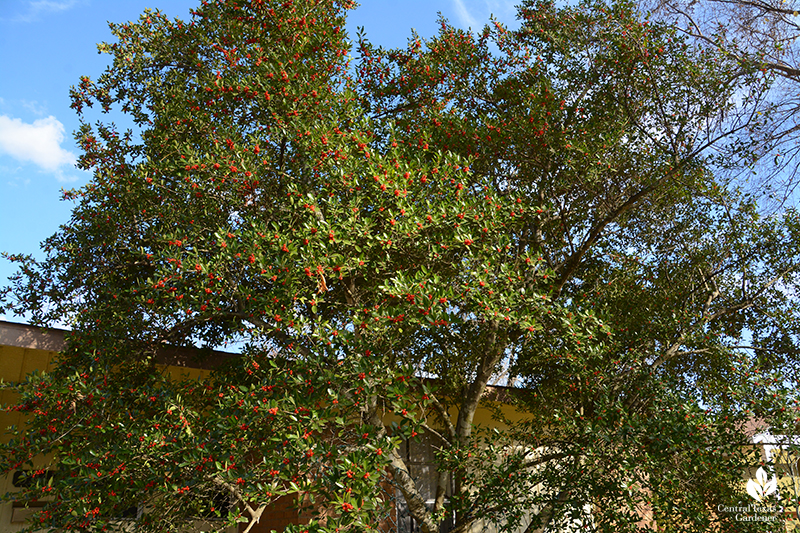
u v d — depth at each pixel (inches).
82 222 249.8
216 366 266.7
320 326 199.9
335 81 273.6
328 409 180.7
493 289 216.7
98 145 256.1
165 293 212.4
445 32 330.6
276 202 246.8
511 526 225.5
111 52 287.6
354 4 298.8
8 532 241.8
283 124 238.1
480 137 284.8
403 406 184.2
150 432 189.8
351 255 223.8
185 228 236.1
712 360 309.0
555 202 314.5
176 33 287.3
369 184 223.9
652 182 296.7
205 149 250.1
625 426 209.2
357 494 165.0
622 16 302.5
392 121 265.9
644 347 291.3
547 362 289.4
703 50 298.2
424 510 249.3
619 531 212.2
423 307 190.1
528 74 320.8
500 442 281.0
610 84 308.2
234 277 221.8
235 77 259.0
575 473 217.5
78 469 192.9
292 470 176.9
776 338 336.5
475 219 227.1
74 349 224.7
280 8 263.9
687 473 209.9
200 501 209.0
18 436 194.5
